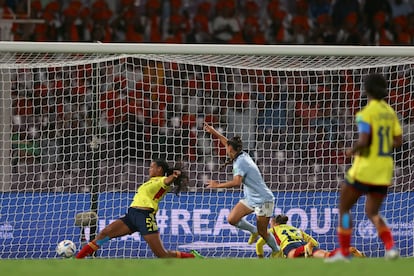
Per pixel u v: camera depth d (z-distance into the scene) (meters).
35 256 42.56
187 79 45.19
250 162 40.75
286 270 25.03
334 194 45.12
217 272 24.75
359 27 63.56
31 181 43.53
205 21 63.00
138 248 43.41
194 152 45.88
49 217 42.81
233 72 48.06
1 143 43.12
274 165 45.69
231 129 46.50
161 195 39.72
